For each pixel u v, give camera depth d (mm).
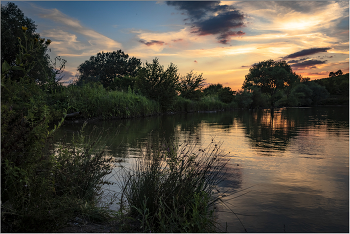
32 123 2488
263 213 2684
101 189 3305
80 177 3012
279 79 61750
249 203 2934
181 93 30141
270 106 45219
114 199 3021
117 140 7098
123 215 2531
